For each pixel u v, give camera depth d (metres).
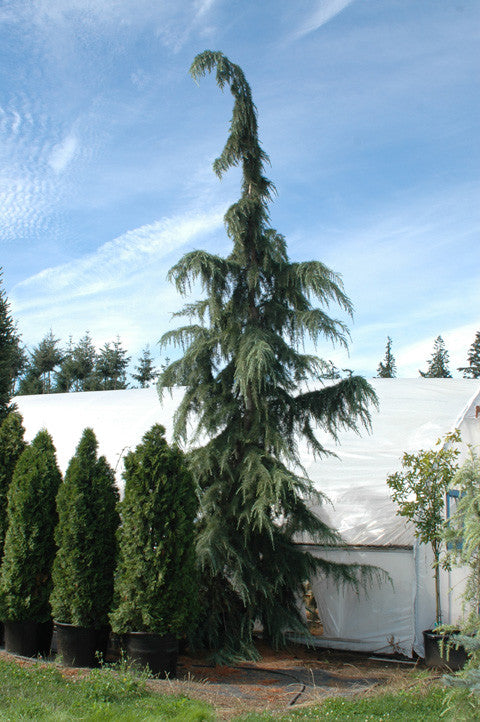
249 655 8.85
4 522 9.45
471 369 45.31
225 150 10.44
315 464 11.71
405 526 9.91
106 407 15.84
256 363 9.08
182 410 9.97
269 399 9.91
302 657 9.34
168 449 8.20
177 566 7.81
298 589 9.84
